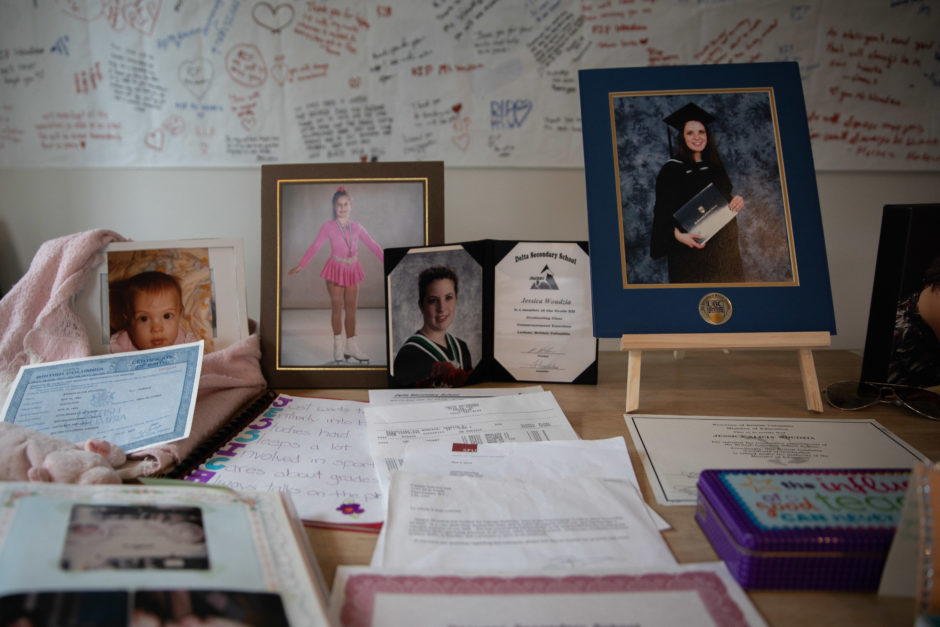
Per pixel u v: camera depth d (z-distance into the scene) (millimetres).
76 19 1206
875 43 1201
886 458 739
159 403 768
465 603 479
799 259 877
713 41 1208
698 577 514
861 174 1272
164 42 1215
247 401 921
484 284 990
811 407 876
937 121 1235
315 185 1009
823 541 498
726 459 738
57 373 793
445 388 978
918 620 436
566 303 990
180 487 551
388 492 634
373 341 998
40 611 376
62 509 477
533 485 649
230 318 943
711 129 908
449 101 1244
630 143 904
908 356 885
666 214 886
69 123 1248
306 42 1220
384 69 1230
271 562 472
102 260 909
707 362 1130
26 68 1225
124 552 443
